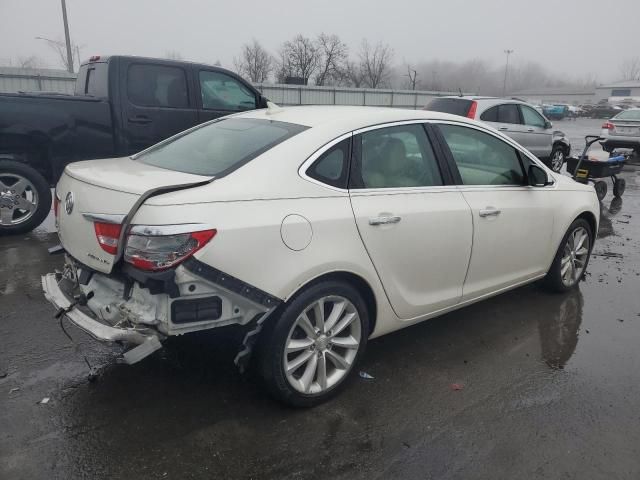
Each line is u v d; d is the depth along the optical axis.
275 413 3.04
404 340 4.04
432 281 3.62
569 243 4.91
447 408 3.18
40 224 6.88
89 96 6.53
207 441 2.79
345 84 46.84
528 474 2.66
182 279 2.56
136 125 6.69
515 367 3.69
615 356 3.90
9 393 3.14
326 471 2.62
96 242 2.76
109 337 2.60
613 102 81.94
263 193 2.83
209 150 3.34
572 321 4.49
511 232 4.11
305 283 2.90
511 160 4.29
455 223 3.64
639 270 5.93
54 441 2.75
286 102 30.61
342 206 3.08
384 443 2.84
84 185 2.97
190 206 2.61
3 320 4.09
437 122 3.78
